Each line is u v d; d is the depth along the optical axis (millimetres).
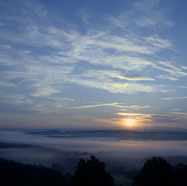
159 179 14188
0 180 18984
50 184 20859
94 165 15172
